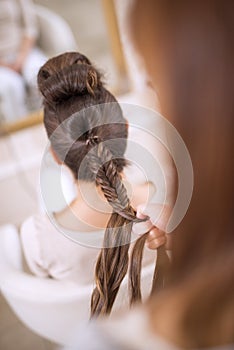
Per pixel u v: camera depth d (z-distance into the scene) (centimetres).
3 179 205
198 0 39
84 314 133
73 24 202
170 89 41
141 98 203
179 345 44
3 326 203
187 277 45
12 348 196
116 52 205
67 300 129
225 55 39
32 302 133
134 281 96
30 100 207
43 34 204
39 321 142
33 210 213
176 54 40
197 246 44
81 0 197
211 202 42
